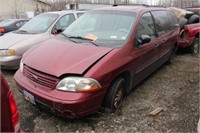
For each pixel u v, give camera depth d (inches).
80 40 149.6
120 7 179.2
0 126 64.1
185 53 312.0
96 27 160.7
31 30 242.8
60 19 251.3
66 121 128.3
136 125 127.1
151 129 124.0
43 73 121.2
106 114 135.1
